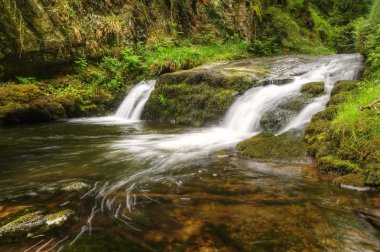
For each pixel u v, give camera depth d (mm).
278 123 6285
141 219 2826
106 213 2949
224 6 17219
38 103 8914
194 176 3996
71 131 7469
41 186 3664
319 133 4637
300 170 4113
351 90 5918
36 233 2582
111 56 11844
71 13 10867
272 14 19516
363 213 2895
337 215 2859
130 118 9727
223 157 4859
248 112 6996
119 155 5156
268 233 2568
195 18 16109
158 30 14164
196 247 2393
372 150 3723
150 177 3998
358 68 8086
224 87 8188
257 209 2996
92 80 10812
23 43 9406
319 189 3471
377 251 2309
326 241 2443
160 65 11156
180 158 4887
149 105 9352
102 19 11938
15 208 3025
